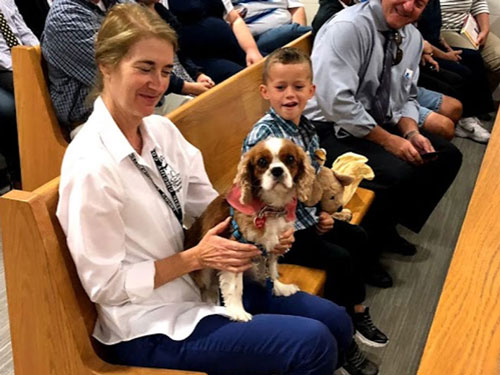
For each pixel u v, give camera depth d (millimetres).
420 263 2596
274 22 3623
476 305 1118
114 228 1197
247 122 2232
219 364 1288
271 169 1281
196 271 1415
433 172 2547
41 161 2211
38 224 1140
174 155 1441
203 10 3082
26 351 1280
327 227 1762
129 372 1259
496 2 4496
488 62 4352
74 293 1232
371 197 2240
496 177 1725
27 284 1199
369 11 2303
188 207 1563
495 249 1316
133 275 1236
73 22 1949
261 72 2332
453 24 4234
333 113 2301
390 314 2262
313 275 1733
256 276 1512
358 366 1904
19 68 2068
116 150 1206
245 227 1321
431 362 976
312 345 1272
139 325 1271
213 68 3027
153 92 1225
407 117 2617
